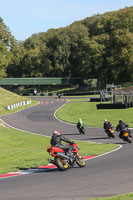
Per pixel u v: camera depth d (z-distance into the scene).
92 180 18.48
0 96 146.75
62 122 75.31
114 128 58.66
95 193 15.50
